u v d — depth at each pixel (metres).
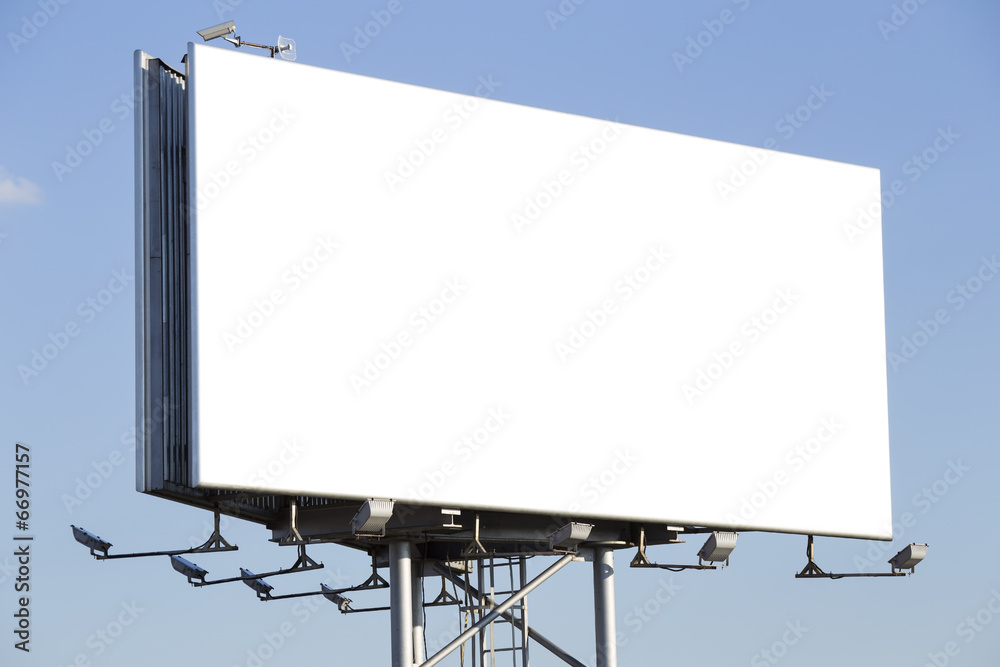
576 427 21.75
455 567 23.44
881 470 24.58
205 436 18.83
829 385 24.30
